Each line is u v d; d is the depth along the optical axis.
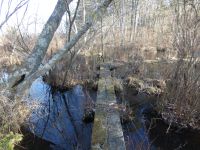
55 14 2.11
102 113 5.61
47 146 5.29
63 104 7.99
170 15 9.57
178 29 7.00
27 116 5.70
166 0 13.30
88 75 10.23
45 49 2.06
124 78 10.12
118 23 16.94
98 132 4.66
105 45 14.54
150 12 21.12
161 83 8.88
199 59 6.83
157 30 19.17
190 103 6.36
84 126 6.32
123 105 6.70
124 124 6.10
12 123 4.63
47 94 9.04
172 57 11.39
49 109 7.40
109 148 4.11
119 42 15.88
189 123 6.11
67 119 6.74
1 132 4.11
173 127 6.14
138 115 6.77
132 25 18.45
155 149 5.12
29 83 2.00
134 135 5.57
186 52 6.83
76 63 10.62
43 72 2.04
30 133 5.56
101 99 6.59
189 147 5.43
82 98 8.45
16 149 4.98
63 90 9.57
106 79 8.94
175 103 6.57
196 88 6.40
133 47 15.50
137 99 7.98
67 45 2.18
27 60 2.01
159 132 5.91
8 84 1.98
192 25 6.62
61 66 9.91
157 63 12.70
